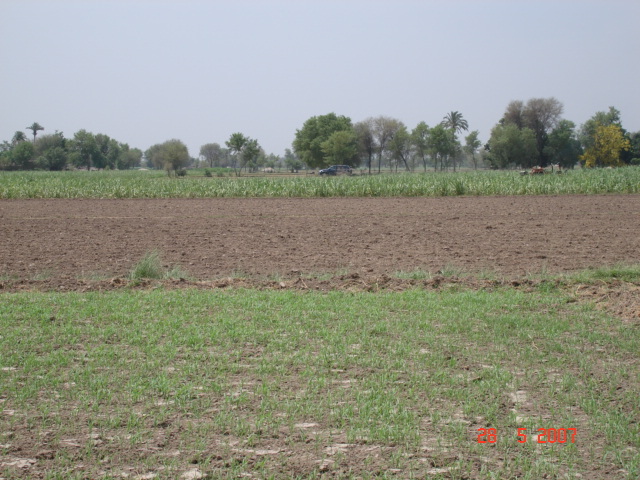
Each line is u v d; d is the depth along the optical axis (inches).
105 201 1375.5
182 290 439.2
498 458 197.9
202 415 228.2
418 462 194.2
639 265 534.6
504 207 1127.0
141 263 513.7
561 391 250.8
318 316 363.3
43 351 300.2
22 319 359.6
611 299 402.0
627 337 322.0
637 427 215.9
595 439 210.5
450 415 228.4
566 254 620.4
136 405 237.6
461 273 517.3
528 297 412.2
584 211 1031.0
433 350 302.0
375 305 390.3
